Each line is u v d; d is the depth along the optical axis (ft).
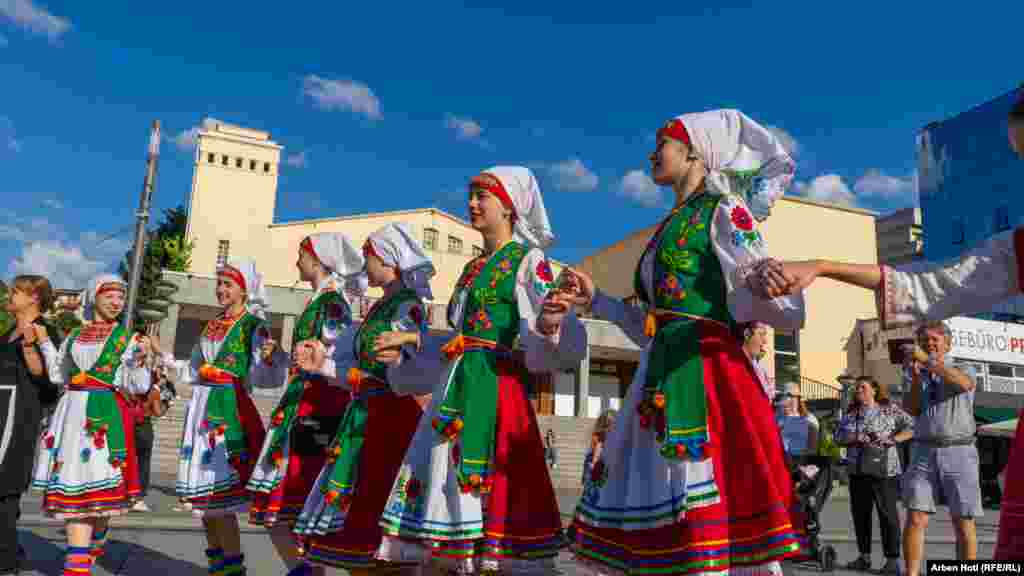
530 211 12.47
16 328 15.79
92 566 16.76
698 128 9.72
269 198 120.57
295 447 13.99
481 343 11.32
